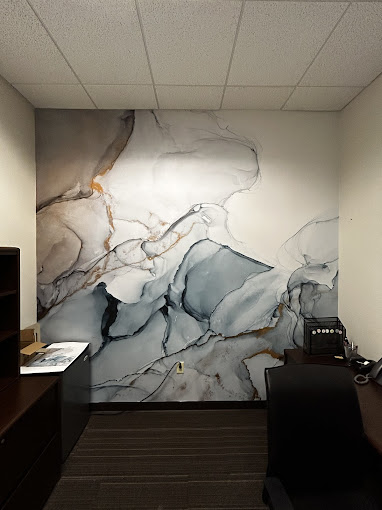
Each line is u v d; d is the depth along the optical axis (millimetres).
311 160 2850
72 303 2803
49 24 1711
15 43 1867
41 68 2131
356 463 1350
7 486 1439
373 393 1833
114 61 2057
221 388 2852
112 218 2801
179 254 2820
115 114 2791
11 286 1971
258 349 2859
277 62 2072
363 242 2461
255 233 2842
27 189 2605
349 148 2664
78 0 1549
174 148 2812
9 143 2338
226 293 2838
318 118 2840
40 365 2197
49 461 1882
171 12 1630
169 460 2166
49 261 2785
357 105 2533
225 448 2293
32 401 1687
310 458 1329
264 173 2834
